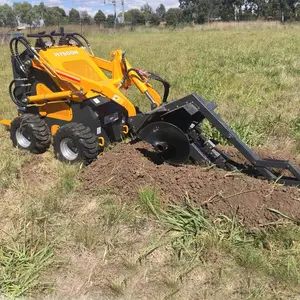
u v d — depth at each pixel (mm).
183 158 4531
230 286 3270
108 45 19094
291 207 3844
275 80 9422
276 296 3141
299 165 4832
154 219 4090
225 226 3865
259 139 5910
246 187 4066
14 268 3484
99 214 4227
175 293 3215
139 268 3486
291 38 19859
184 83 9203
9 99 8453
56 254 3676
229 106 7527
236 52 14656
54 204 4348
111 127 5273
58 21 34719
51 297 3238
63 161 5242
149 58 13898
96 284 3354
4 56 15797
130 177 4527
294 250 3523
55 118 5527
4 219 4219
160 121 4531
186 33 29453
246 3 64312
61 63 5383
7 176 5043
